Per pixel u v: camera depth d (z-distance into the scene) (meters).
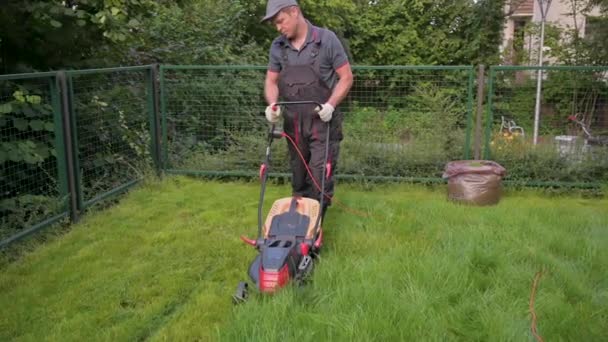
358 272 3.91
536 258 4.26
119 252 4.77
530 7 15.37
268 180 7.23
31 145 5.29
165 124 7.45
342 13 14.77
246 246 4.82
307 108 4.43
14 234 4.95
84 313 3.69
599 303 3.61
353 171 7.00
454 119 7.02
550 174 6.77
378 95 7.16
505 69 6.65
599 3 10.91
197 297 3.83
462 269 3.97
